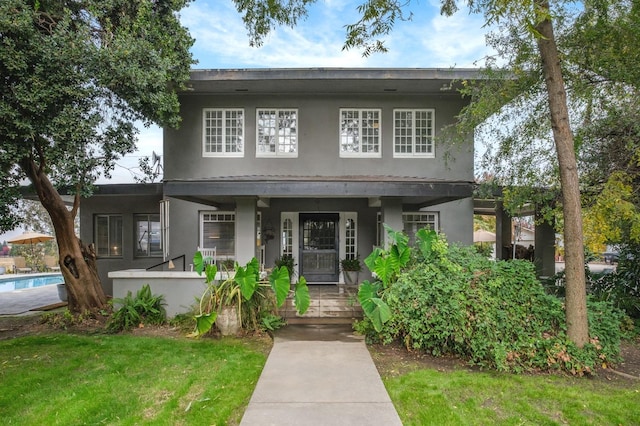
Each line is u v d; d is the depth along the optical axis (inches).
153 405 162.1
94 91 269.6
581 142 280.7
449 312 213.5
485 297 214.5
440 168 404.5
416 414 154.1
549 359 197.2
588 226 263.0
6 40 233.6
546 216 311.3
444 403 162.2
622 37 247.4
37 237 706.8
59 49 249.0
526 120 310.2
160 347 238.4
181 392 173.2
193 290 306.8
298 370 195.8
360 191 302.0
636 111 267.1
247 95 409.4
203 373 195.5
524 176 317.1
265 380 182.2
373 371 194.5
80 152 266.8
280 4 240.2
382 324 226.4
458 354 219.8
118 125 301.6
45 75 248.8
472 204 418.0
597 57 261.0
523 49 274.5
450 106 406.6
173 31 326.6
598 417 152.8
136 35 302.7
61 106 260.1
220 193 299.3
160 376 192.4
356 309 311.3
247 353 225.6
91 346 242.5
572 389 177.3
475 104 312.2
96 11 278.2
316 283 437.7
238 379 187.5
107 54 262.2
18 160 257.9
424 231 248.7
